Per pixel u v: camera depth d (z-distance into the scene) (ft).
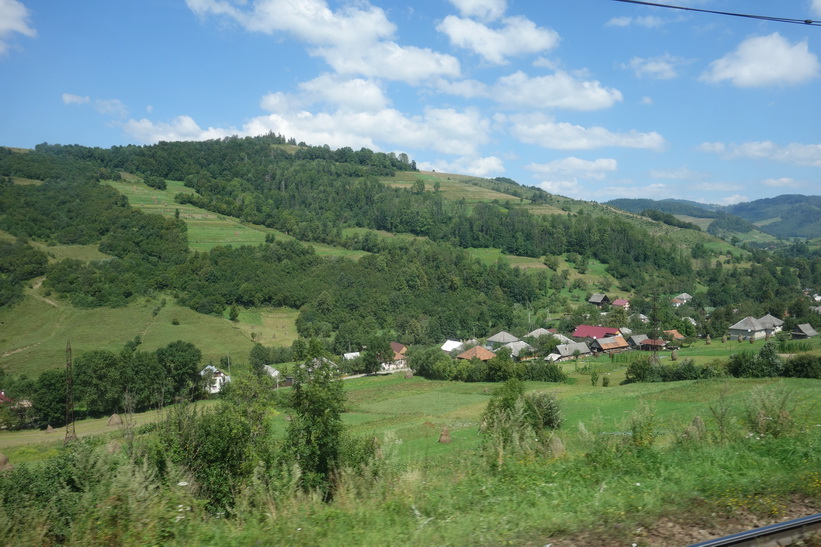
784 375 131.75
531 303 345.72
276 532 18.52
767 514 19.25
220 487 28.43
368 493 23.31
